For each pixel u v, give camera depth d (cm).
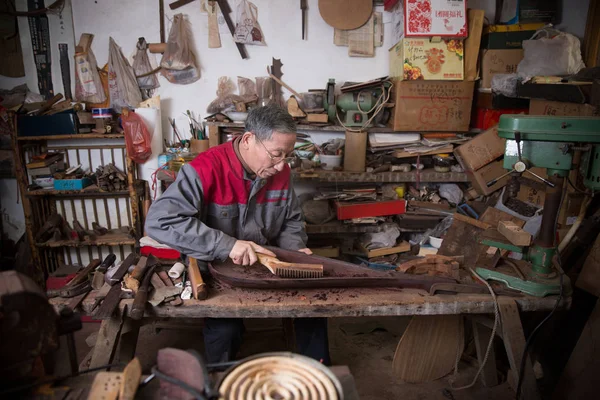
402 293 162
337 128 290
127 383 82
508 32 275
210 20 295
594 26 278
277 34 299
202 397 75
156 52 294
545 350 223
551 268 170
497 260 177
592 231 212
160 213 158
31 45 291
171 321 251
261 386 79
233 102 292
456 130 287
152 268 168
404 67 268
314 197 299
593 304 213
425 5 259
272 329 250
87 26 291
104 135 278
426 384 212
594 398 171
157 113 290
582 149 152
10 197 316
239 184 174
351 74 308
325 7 289
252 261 156
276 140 154
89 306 150
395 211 298
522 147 161
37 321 82
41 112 280
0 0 283
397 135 298
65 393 89
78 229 305
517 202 239
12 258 315
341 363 228
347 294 160
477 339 205
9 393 84
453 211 296
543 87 236
